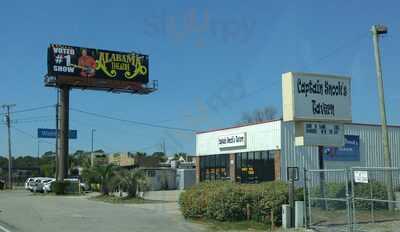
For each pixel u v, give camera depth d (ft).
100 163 180.04
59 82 209.56
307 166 130.62
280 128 129.59
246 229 63.21
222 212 68.33
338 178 132.98
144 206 110.42
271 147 132.16
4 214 89.66
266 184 69.36
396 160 145.28
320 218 67.31
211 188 73.05
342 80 72.84
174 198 140.77
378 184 75.20
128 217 82.69
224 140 151.64
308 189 63.72
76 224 72.23
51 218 81.66
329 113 71.36
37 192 205.87
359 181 57.31
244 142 142.31
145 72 229.04
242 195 68.33
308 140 69.77
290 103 69.41
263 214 66.28
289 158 129.39
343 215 68.03
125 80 224.53
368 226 61.00
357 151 138.92
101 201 132.98
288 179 65.57
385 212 71.36
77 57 213.87
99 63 219.00
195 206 73.77
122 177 133.39
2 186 266.98
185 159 304.30
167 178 224.12
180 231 63.52
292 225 63.21
